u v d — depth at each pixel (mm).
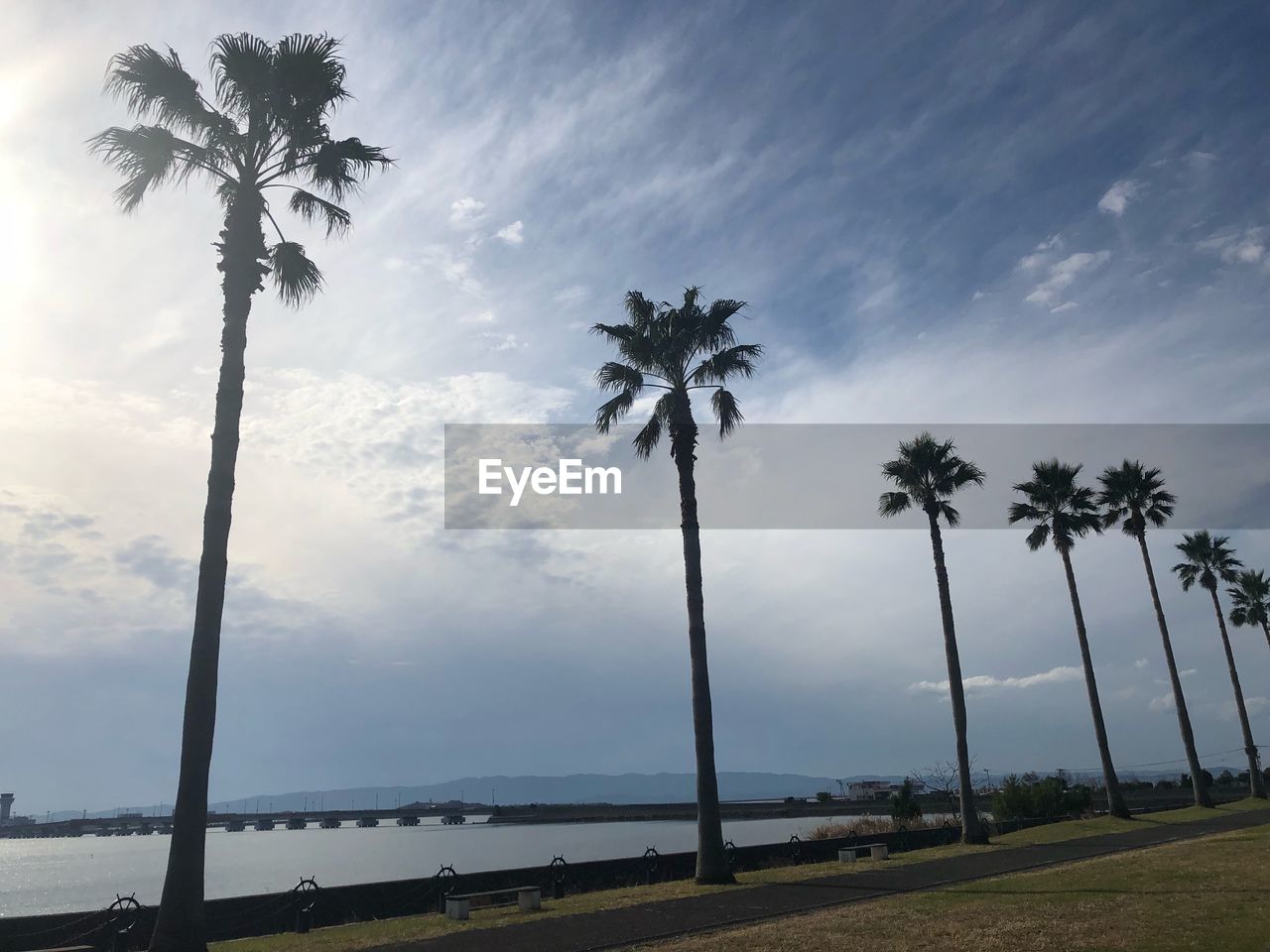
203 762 15094
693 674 25531
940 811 67438
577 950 13766
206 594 15781
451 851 80500
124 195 18344
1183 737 50312
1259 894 15602
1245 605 72500
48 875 82188
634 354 28344
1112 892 17000
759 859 28859
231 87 18203
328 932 17141
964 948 12281
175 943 14102
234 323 17297
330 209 19641
